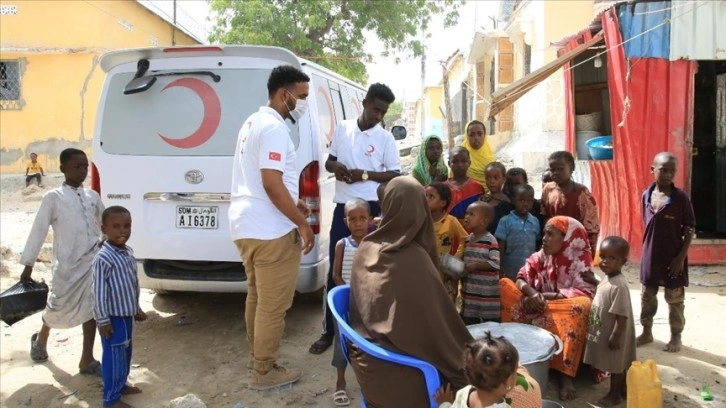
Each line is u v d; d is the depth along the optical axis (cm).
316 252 467
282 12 1823
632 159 703
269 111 369
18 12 1622
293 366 424
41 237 403
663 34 675
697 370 404
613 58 707
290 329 497
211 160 457
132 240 467
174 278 468
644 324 452
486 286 420
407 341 263
